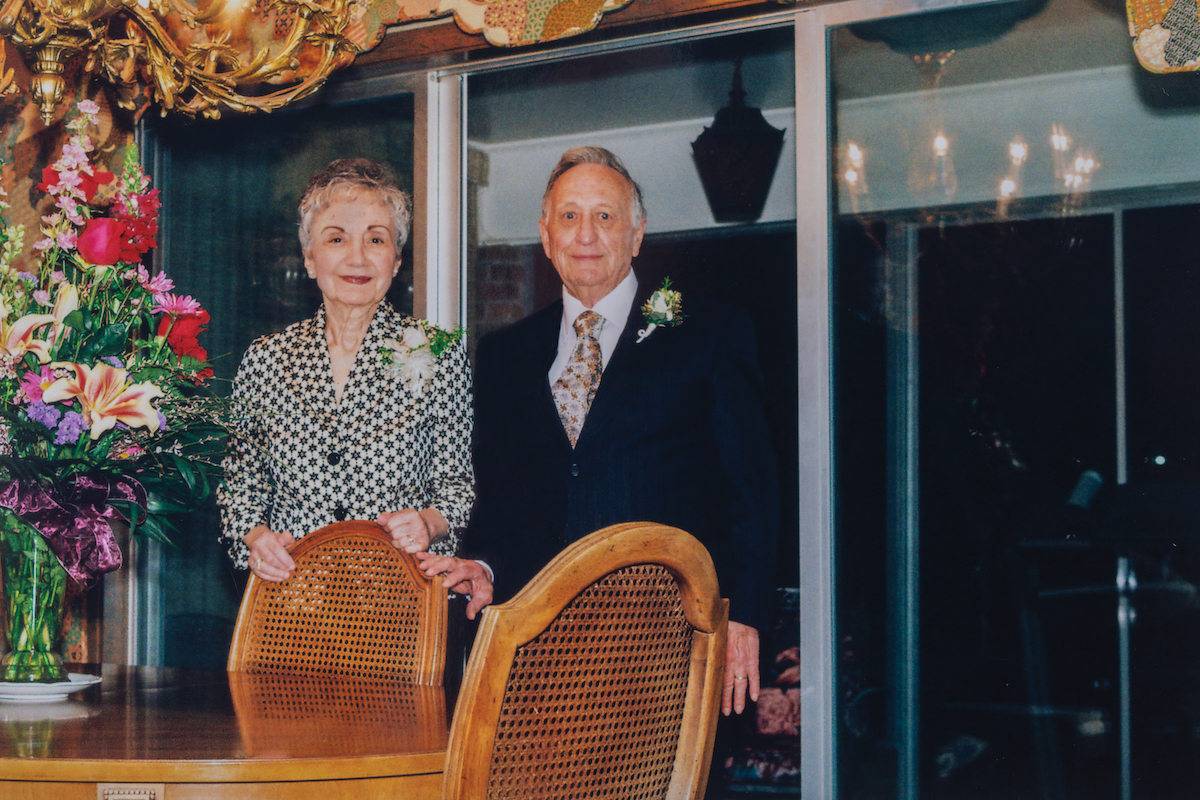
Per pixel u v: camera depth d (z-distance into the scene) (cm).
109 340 158
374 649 197
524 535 276
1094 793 230
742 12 268
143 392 154
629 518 264
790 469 258
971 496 244
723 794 260
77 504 154
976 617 242
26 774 114
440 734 133
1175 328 229
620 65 283
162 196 339
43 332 157
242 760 114
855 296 257
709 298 268
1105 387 234
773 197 265
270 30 304
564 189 281
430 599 193
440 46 296
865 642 251
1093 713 231
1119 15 237
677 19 275
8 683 153
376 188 281
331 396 253
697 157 273
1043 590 237
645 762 118
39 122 330
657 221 275
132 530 167
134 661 332
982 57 249
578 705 109
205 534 330
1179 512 226
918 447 250
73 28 266
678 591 116
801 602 255
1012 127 246
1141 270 233
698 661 121
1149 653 227
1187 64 222
